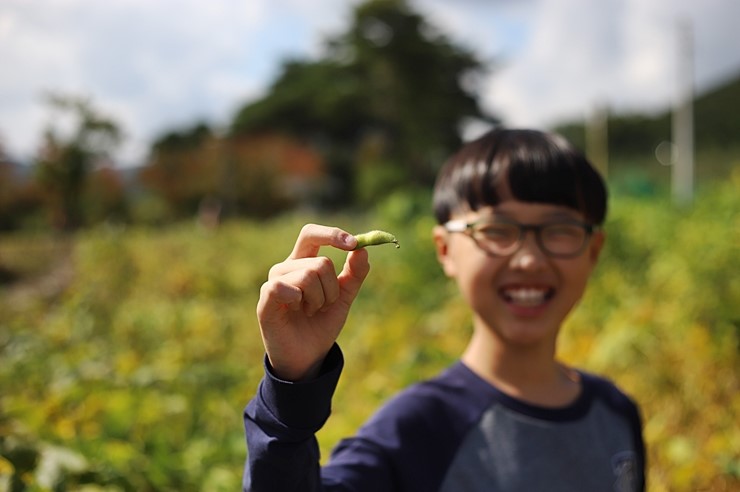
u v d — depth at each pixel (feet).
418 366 13.92
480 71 226.99
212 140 194.49
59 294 40.63
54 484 8.25
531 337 6.72
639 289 22.27
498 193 6.75
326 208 233.55
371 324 21.45
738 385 15.17
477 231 6.82
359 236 5.04
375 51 221.66
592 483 6.70
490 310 6.81
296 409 4.81
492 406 6.63
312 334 4.96
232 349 21.99
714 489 11.50
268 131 247.91
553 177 6.72
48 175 130.21
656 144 245.04
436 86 223.30
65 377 14.48
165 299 36.60
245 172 180.34
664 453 12.13
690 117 81.51
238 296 37.65
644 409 14.19
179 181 180.34
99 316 25.27
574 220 6.82
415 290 27.66
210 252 56.39
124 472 9.59
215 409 13.26
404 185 201.16
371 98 232.12
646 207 35.55
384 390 13.66
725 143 183.62
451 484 6.34
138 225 157.79
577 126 204.23
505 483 6.40
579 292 6.93
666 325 16.87
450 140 226.99
